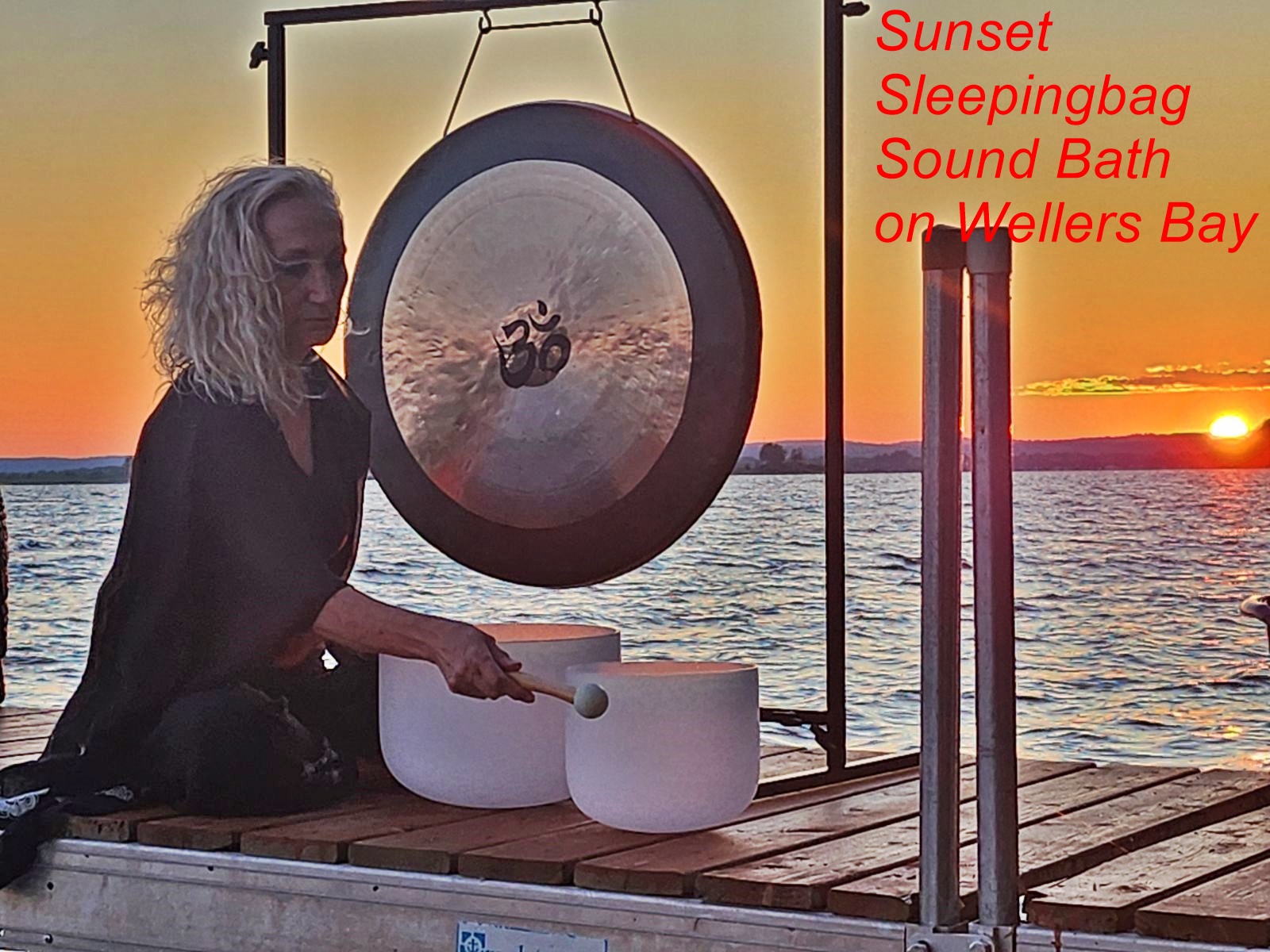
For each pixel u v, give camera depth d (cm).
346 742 241
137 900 204
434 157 285
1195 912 163
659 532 265
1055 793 238
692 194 261
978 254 154
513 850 192
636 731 199
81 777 215
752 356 257
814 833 204
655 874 180
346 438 230
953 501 158
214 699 212
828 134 258
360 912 193
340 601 209
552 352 273
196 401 217
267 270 217
